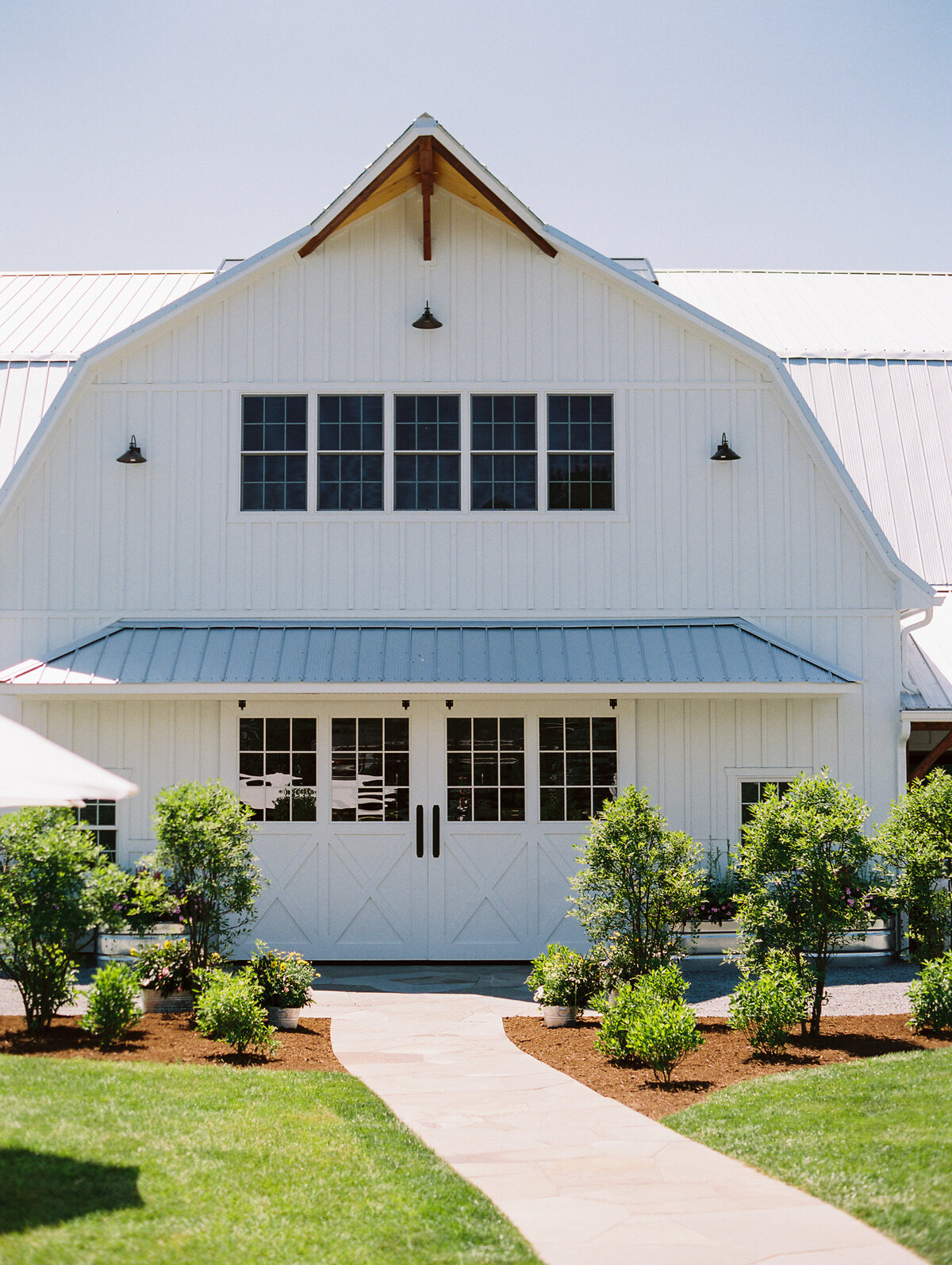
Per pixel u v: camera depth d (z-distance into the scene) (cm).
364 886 1573
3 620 1596
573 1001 1179
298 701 1593
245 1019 981
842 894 1095
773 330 2228
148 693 1486
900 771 1595
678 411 1642
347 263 1648
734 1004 1030
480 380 1639
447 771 1588
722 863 1576
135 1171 650
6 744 641
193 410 1628
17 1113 734
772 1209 634
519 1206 639
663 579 1622
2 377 1902
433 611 1614
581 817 1585
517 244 1655
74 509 1614
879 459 1992
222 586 1611
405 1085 916
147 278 2395
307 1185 651
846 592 1620
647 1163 714
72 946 1067
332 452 1633
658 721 1598
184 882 1166
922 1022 1089
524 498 1636
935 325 2284
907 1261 560
